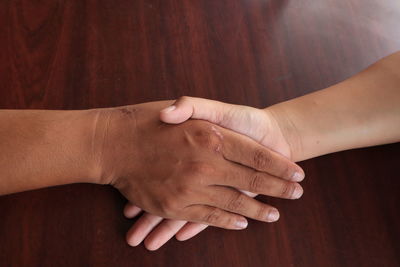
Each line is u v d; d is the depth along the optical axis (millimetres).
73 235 557
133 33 648
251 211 562
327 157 607
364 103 583
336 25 681
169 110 548
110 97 610
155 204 554
